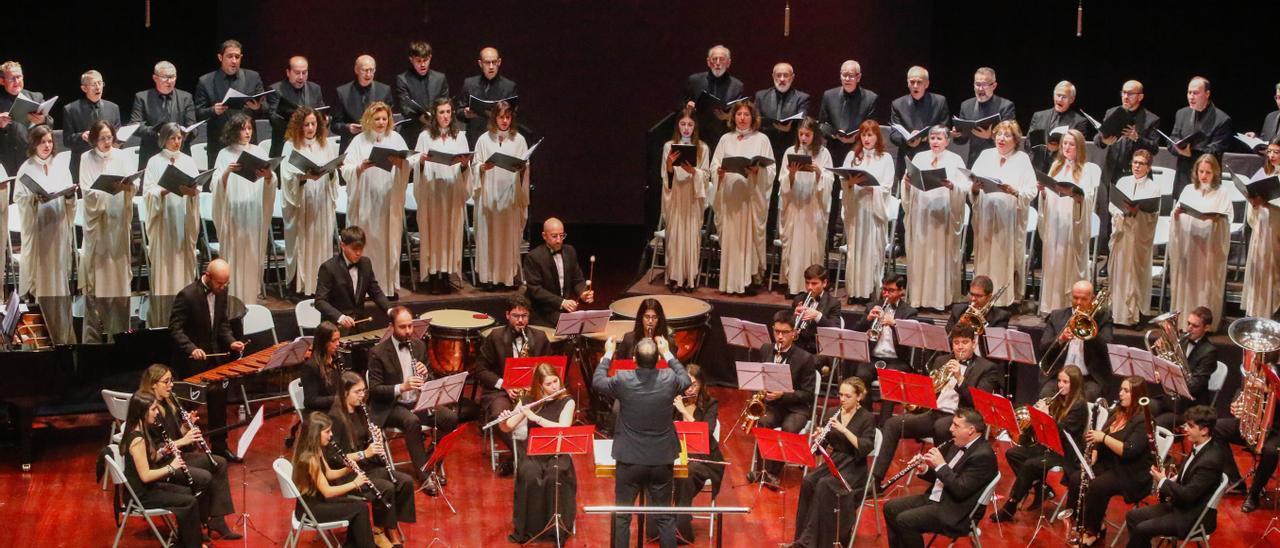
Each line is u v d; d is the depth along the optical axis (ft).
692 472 39.42
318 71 70.95
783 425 42.73
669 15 73.97
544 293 48.80
